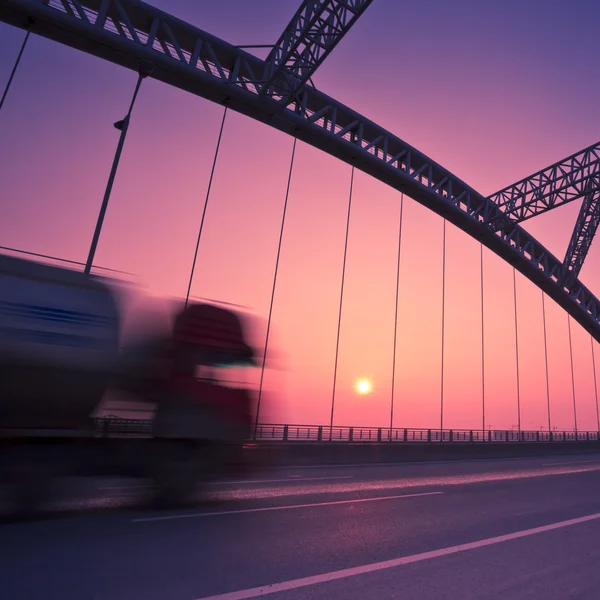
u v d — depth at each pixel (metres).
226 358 7.58
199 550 4.71
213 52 24.83
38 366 5.86
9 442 5.77
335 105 30.58
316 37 19.95
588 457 26.88
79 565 4.11
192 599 3.45
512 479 13.13
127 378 6.53
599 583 4.20
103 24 21.36
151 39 23.12
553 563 4.78
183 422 6.94
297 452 15.05
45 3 20.72
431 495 9.34
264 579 3.94
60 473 6.05
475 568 4.49
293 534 5.55
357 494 9.09
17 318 5.81
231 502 7.53
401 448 18.77
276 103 26.14
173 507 6.85
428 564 4.55
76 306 6.30
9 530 5.19
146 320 6.89
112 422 6.42
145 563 4.24
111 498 7.11
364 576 4.12
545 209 34.41
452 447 21.23
